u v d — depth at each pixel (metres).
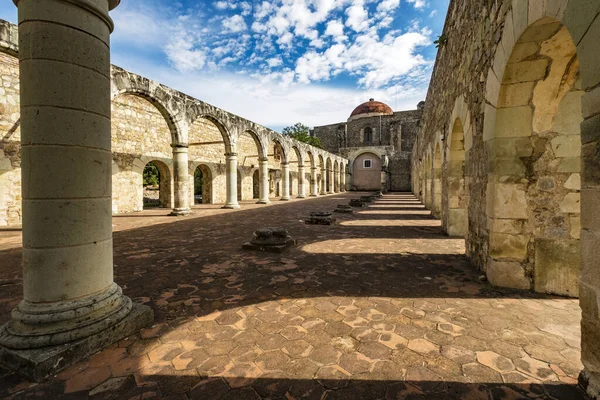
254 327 2.63
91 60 2.32
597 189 1.73
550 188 3.39
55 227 2.19
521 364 2.08
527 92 3.36
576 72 3.13
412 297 3.31
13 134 9.29
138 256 5.14
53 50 2.15
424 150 15.46
